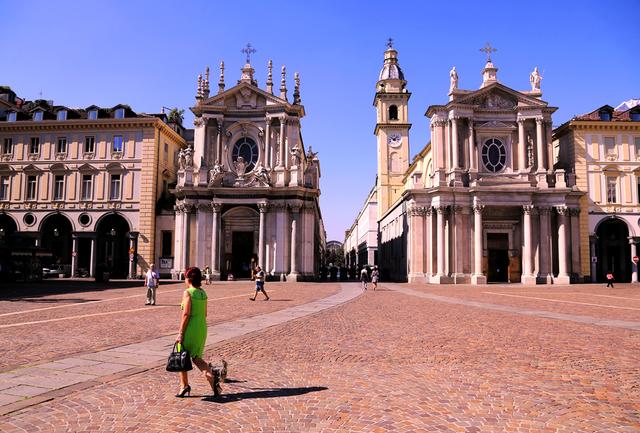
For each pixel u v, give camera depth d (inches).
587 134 2075.5
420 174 2084.2
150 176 2076.8
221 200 2010.3
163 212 2110.0
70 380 340.2
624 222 2047.2
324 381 346.9
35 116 2150.6
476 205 1925.4
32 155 2126.0
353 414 273.6
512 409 282.5
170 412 275.4
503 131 2053.4
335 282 2065.7
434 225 2010.3
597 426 253.8
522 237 1996.8
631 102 2469.2
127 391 316.2
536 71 2084.2
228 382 343.6
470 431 246.7
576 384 338.0
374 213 3892.7
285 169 2063.2
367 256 3907.5
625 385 335.6
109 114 2166.6
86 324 628.4
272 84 2161.7
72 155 2113.7
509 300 1075.9
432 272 1977.1
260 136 2106.3
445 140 2048.5
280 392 317.7
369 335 560.7
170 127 2292.1
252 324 652.7
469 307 908.6
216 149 2107.5
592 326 629.6
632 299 1084.5
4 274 1656.0
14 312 753.6
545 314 775.1
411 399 302.7
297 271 2025.1
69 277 2070.6
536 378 355.3
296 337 544.7
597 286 1742.1
